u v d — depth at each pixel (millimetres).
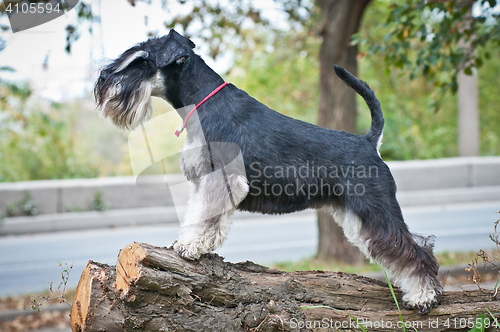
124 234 9570
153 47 2986
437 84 6133
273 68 14102
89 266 2754
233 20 7266
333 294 2934
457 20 5496
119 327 2574
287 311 2766
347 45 6543
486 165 12688
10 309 5539
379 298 2977
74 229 10094
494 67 17031
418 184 12281
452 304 2930
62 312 5520
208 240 2682
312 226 10250
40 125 12445
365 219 2805
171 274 2584
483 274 5883
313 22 8383
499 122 18078
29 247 8695
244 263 3027
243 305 2727
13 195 10188
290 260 7293
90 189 10609
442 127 16641
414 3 5395
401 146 15156
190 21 6488
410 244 2801
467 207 11547
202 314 2645
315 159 2818
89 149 13438
